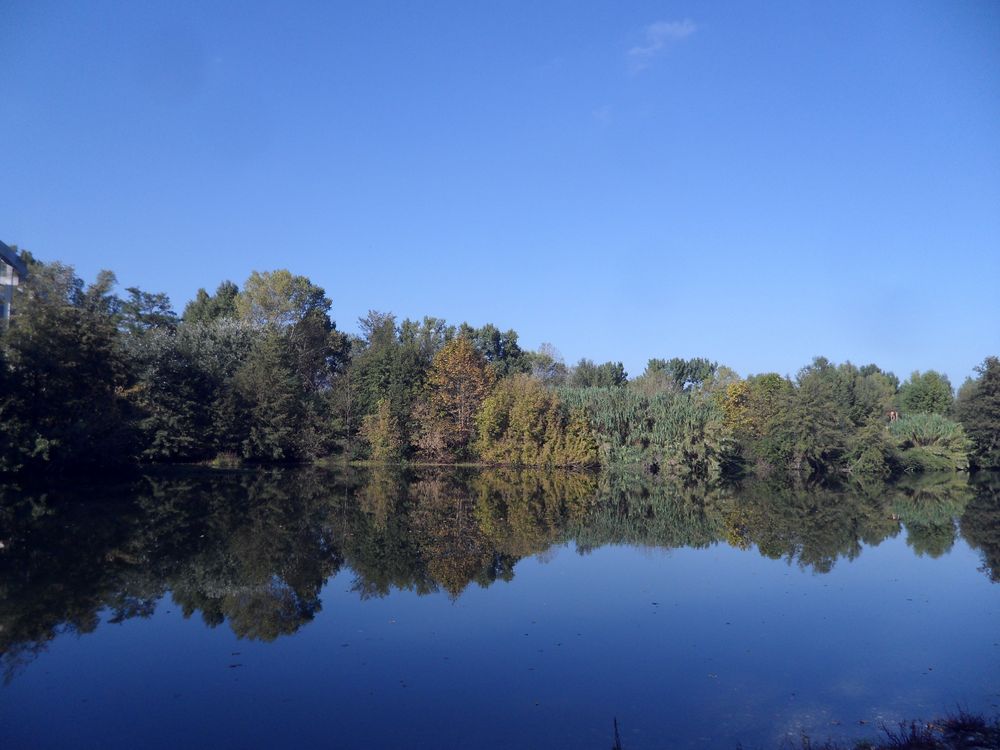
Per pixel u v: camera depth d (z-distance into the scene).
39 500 31.53
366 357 68.75
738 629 14.54
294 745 9.25
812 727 9.76
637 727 9.77
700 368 111.31
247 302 76.31
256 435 52.44
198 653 12.77
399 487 43.44
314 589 17.41
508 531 27.12
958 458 65.94
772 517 32.91
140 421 40.16
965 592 17.84
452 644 13.42
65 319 36.59
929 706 10.53
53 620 14.62
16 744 9.24
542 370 100.38
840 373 80.00
